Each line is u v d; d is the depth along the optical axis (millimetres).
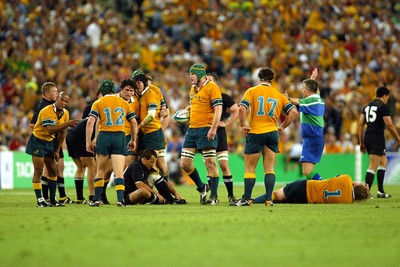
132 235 34312
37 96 104500
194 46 126062
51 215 44688
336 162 100312
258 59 123938
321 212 46406
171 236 33938
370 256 28625
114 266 26422
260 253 29172
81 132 57938
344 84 121312
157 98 57938
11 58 110688
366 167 101562
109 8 136750
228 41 127438
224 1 139500
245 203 52812
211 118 55094
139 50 119500
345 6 141375
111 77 109250
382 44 134500
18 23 118500
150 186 56469
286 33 131000
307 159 58688
